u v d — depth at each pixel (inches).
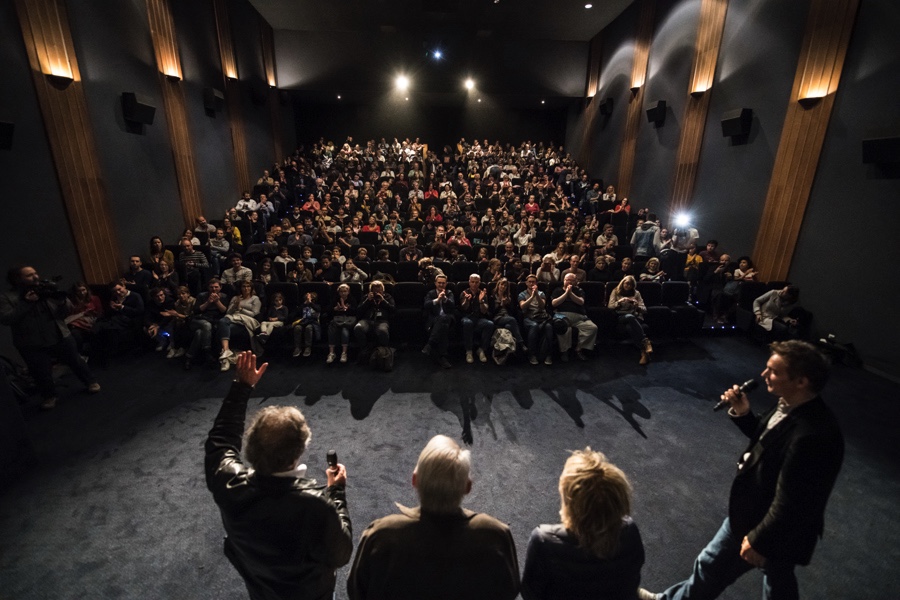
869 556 89.4
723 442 128.3
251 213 324.2
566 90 502.0
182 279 240.1
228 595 79.5
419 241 329.7
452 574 40.5
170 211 278.1
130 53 243.8
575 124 529.7
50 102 191.2
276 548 46.9
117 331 182.7
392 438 128.9
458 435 130.6
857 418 144.2
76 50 205.2
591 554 42.9
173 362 183.0
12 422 109.9
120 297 190.4
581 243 272.8
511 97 517.3
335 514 48.6
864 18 187.6
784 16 228.8
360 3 396.2
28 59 182.2
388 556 41.1
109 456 120.0
